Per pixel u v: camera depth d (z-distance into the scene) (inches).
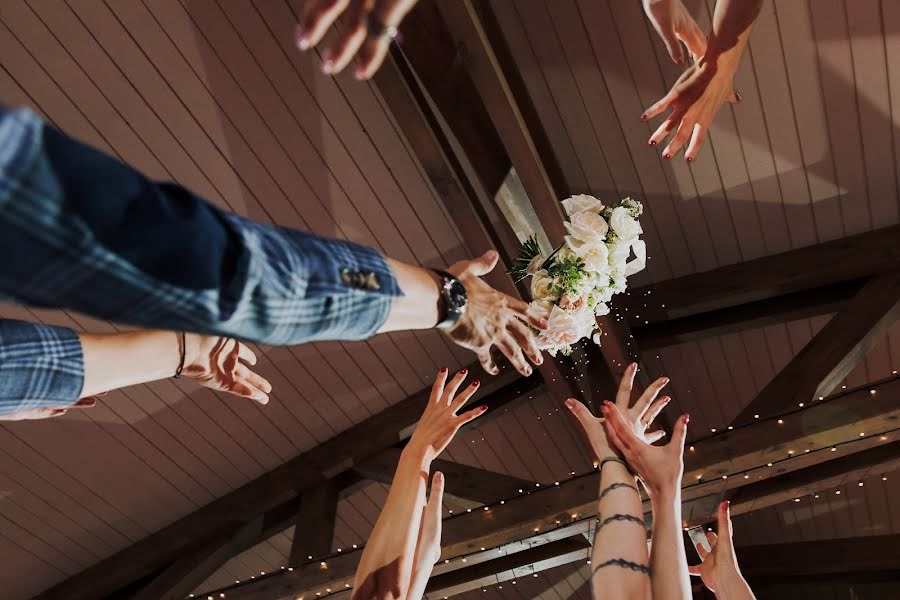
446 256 212.2
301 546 225.6
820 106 189.9
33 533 229.9
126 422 217.5
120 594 250.2
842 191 205.5
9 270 23.8
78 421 212.4
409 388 238.8
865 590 277.9
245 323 30.3
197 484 237.8
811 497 274.1
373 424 237.8
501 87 152.6
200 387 218.5
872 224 211.0
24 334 46.4
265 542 260.4
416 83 161.5
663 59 183.9
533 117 192.1
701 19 175.0
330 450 238.2
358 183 196.5
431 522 56.7
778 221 213.8
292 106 182.4
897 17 172.4
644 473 52.1
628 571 47.2
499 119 157.3
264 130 183.6
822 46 179.9
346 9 28.8
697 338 228.1
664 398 58.1
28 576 238.1
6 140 22.4
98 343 50.0
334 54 29.3
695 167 204.5
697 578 226.8
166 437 224.4
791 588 281.4
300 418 234.2
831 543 272.8
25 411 46.8
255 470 240.8
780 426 177.6
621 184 209.6
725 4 74.4
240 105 179.2
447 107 154.7
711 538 60.2
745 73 187.5
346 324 34.4
